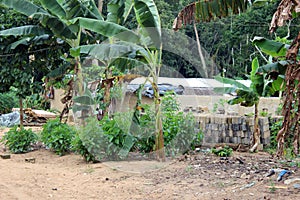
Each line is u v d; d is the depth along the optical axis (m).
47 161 7.74
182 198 4.81
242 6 5.89
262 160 7.20
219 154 7.71
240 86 8.38
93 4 9.22
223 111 10.53
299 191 4.67
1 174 6.45
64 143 8.34
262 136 9.03
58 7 8.23
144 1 6.79
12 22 9.72
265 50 5.44
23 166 7.19
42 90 10.55
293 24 21.53
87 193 5.27
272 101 12.39
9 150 8.98
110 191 5.32
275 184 5.08
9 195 5.22
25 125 15.63
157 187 5.41
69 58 9.46
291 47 4.33
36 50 9.80
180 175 6.05
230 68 27.41
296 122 4.52
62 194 5.27
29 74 9.83
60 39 9.48
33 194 5.27
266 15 26.39
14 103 19.16
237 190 4.95
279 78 5.80
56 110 16.86
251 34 26.83
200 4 5.90
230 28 27.81
